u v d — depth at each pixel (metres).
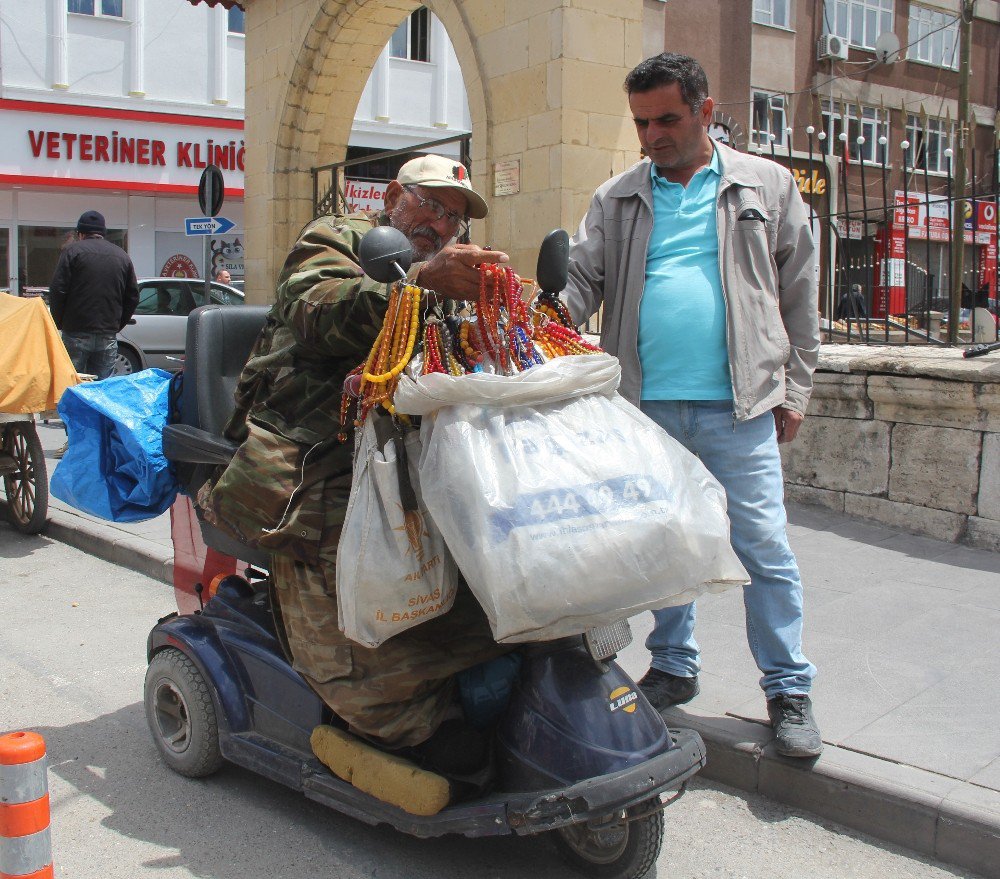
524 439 2.38
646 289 3.39
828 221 7.34
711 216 3.33
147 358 13.84
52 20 19.44
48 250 20.45
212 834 3.06
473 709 2.82
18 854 2.03
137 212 21.02
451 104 22.86
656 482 2.39
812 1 19.89
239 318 3.71
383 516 2.54
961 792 2.97
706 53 18.25
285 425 2.94
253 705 3.19
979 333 7.71
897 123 21.52
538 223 7.78
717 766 3.38
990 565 5.29
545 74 7.62
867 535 5.85
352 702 2.72
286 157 11.12
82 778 3.42
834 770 3.14
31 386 6.05
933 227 9.62
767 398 3.29
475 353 2.54
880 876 2.86
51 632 4.91
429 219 2.88
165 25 20.44
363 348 2.71
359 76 10.81
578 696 2.59
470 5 8.27
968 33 10.45
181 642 3.30
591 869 2.84
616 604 2.31
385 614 2.51
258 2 11.30
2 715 3.95
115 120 20.17
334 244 2.82
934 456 5.75
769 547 3.29
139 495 3.68
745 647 4.18
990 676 3.85
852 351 6.27
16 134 19.38
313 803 3.25
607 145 7.75
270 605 3.15
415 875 2.86
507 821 2.52
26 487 6.58
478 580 2.29
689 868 2.90
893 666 3.96
